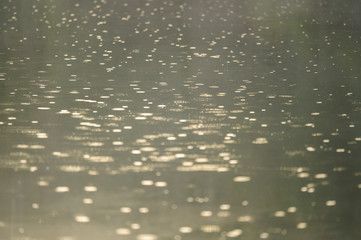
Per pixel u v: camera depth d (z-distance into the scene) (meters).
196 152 11.57
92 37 26.86
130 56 22.16
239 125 13.36
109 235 8.16
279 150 11.67
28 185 9.92
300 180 10.17
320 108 14.77
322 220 8.66
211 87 17.11
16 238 8.07
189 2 42.50
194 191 9.70
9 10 36.66
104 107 14.83
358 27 30.22
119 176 10.33
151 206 9.11
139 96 15.98
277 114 14.23
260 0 43.31
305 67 20.14
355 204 9.20
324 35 27.42
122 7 39.44
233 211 8.95
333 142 12.17
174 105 15.09
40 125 13.26
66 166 10.79
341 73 19.06
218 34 28.02
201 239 8.05
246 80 18.06
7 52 22.73
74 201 9.28
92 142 12.14
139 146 11.92
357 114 14.23
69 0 42.75
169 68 19.91
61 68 19.70
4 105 14.92
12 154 11.41
